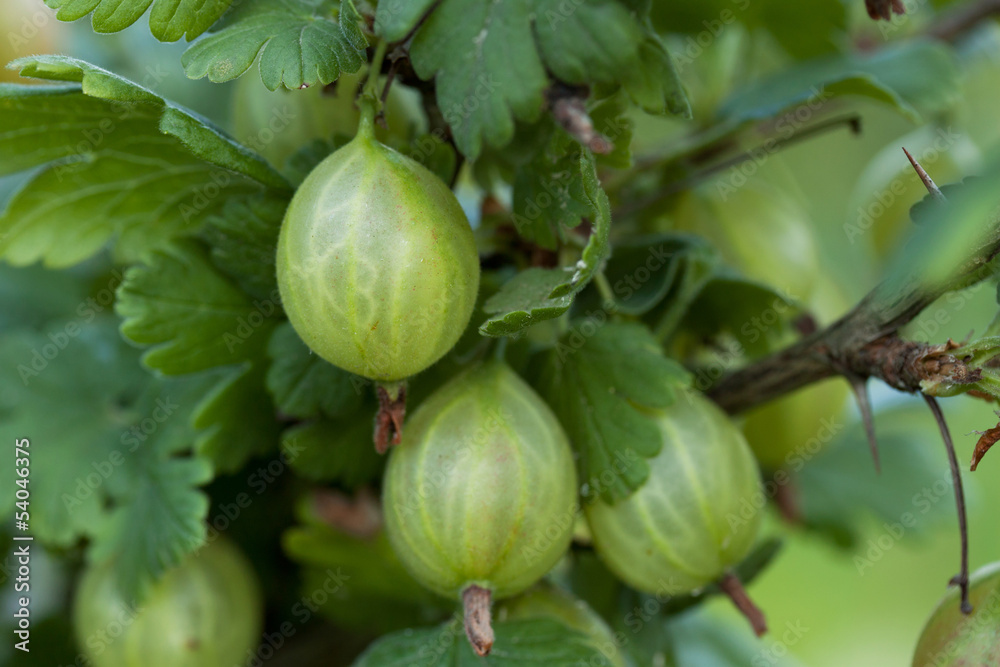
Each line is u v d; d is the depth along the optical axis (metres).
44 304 0.31
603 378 0.27
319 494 0.30
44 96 0.26
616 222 0.29
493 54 0.26
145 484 0.29
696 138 0.30
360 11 0.26
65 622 0.31
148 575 0.28
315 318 0.25
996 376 0.25
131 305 0.27
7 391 0.29
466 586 0.26
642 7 0.26
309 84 0.25
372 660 0.27
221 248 0.27
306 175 0.26
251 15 0.26
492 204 0.28
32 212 0.27
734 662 0.31
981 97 0.33
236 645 0.29
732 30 0.31
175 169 0.27
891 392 0.34
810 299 0.30
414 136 0.27
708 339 0.29
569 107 0.25
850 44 0.32
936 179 0.32
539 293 0.25
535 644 0.27
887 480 0.33
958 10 0.33
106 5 0.25
